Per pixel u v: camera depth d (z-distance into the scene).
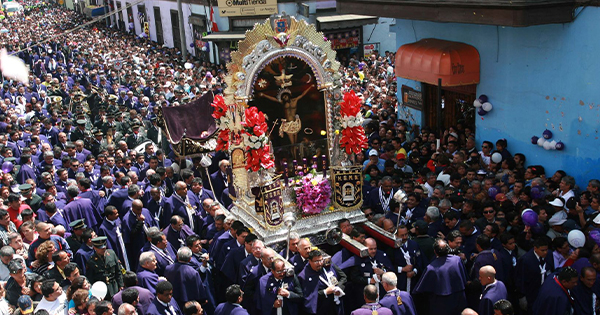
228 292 7.44
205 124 13.69
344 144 9.92
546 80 11.55
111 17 52.06
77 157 15.04
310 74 9.67
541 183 10.21
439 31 14.69
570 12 10.55
